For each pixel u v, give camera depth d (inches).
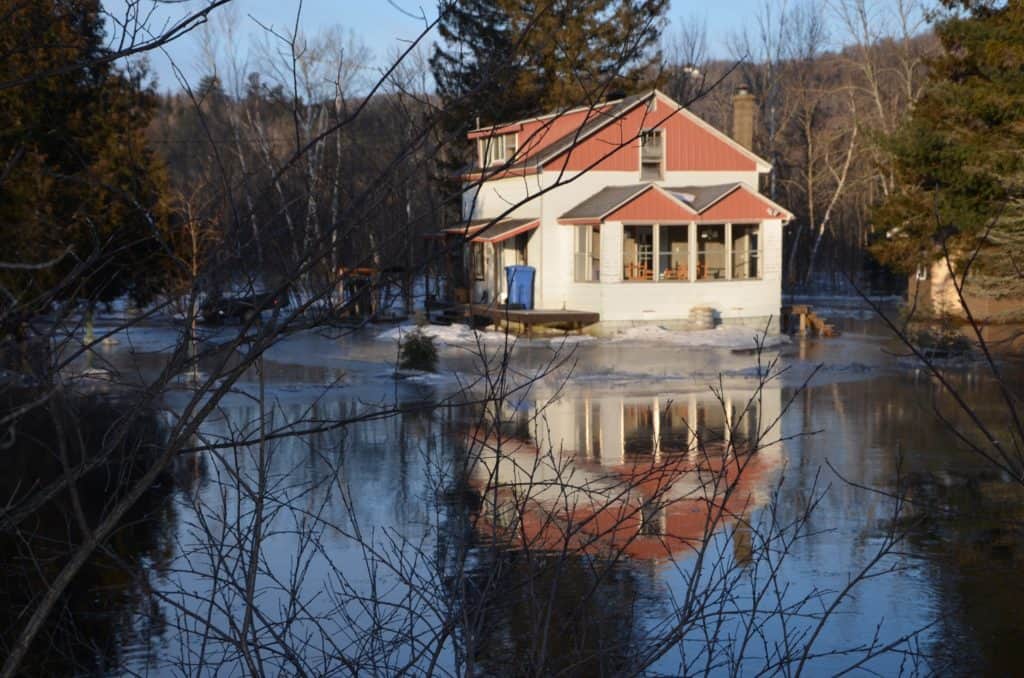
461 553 159.6
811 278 2421.3
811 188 2395.4
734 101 1734.7
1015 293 1058.7
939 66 1298.0
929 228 1234.6
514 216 1581.0
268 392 832.3
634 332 1411.2
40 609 111.9
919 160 1194.0
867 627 323.0
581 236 1501.0
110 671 255.9
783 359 1130.0
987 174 1090.7
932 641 309.9
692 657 288.0
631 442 644.1
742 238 1561.3
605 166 1526.8
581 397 859.4
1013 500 479.8
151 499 425.1
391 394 827.4
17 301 119.3
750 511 455.8
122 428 121.8
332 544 395.5
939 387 883.4
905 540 414.3
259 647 149.7
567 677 177.9
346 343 1301.7
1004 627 320.8
